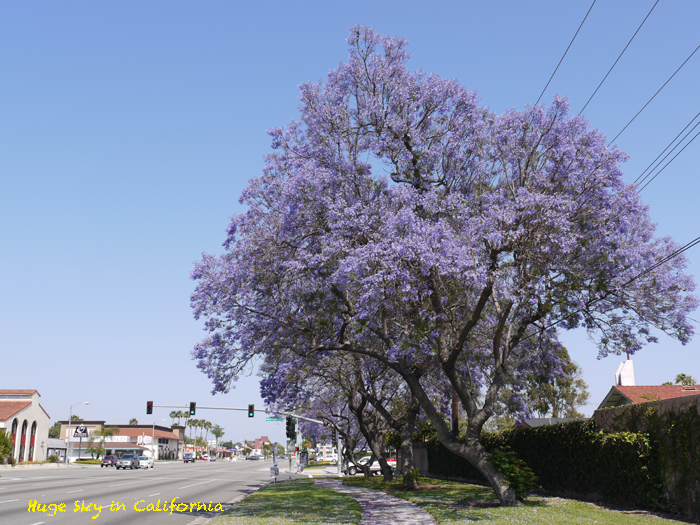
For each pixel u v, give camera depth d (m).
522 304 18.36
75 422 128.62
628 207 18.03
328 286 19.91
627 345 20.34
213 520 15.72
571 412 56.91
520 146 19.42
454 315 20.53
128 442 120.69
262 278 20.59
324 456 152.38
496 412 32.66
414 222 17.47
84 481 33.88
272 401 24.03
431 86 20.77
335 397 39.59
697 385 31.02
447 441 20.23
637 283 19.39
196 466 79.56
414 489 26.52
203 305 21.53
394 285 17.52
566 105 18.97
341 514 17.03
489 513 15.70
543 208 17.19
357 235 18.86
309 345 22.61
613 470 17.88
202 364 22.52
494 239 17.03
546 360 23.45
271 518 16.05
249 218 21.00
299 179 19.67
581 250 17.78
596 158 18.23
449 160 20.70
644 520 13.71
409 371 20.89
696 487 14.34
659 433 16.03
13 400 73.50
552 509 16.02
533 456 23.95
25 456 72.00
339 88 21.38
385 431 35.78
